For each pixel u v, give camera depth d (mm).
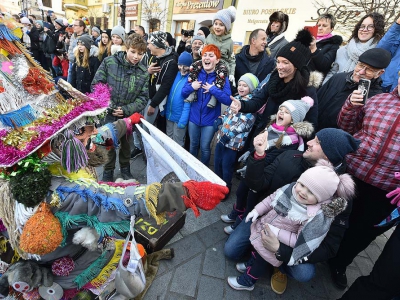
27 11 11836
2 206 898
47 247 836
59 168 948
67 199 897
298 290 1943
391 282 1383
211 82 2680
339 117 1962
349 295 1566
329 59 3045
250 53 3268
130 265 1157
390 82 2746
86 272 1168
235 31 9414
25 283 984
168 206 957
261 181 1753
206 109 2791
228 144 2529
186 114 2893
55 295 1111
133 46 2527
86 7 18844
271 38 3812
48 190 888
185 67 2922
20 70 822
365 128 1808
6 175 848
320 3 7199
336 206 1398
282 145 1982
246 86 2564
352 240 1925
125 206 935
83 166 890
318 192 1388
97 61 4203
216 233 2357
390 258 1381
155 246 1933
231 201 2828
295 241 1548
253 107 2418
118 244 1354
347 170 1887
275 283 1892
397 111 1663
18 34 876
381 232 1860
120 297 1263
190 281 1870
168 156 1311
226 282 1906
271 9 8289
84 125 931
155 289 1776
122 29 4066
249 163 1698
